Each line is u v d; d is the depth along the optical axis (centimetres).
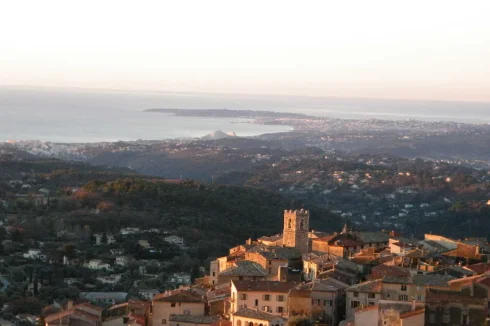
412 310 16362
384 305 16538
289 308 18600
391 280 18225
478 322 16025
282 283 19475
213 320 19012
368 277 19900
